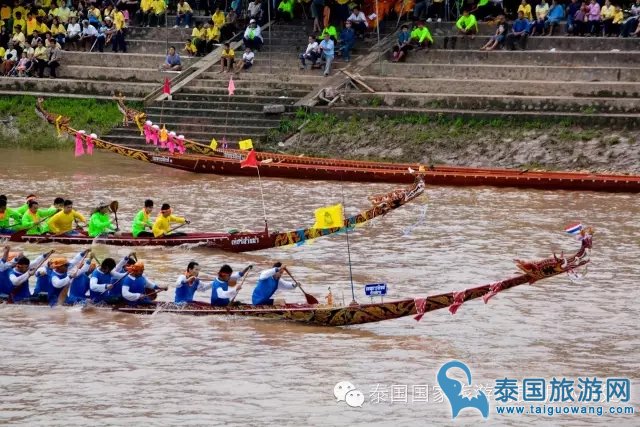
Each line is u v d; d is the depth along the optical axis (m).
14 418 44.12
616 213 83.94
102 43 128.38
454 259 69.69
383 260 69.94
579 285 63.62
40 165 105.50
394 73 115.19
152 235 72.94
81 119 118.44
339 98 112.25
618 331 55.19
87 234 73.75
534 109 106.19
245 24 126.62
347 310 54.66
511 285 51.81
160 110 116.25
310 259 70.62
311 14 125.38
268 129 111.56
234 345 52.75
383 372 49.41
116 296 57.91
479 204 87.69
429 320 57.22
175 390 47.12
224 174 101.25
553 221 81.00
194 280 57.59
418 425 44.00
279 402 45.94
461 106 108.62
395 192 67.06
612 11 111.62
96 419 44.09
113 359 50.78
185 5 129.62
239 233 71.00
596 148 100.38
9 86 125.38
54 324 55.72
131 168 105.06
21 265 58.47
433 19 119.50
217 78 119.12
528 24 113.31
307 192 92.88
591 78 108.62
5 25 131.38
